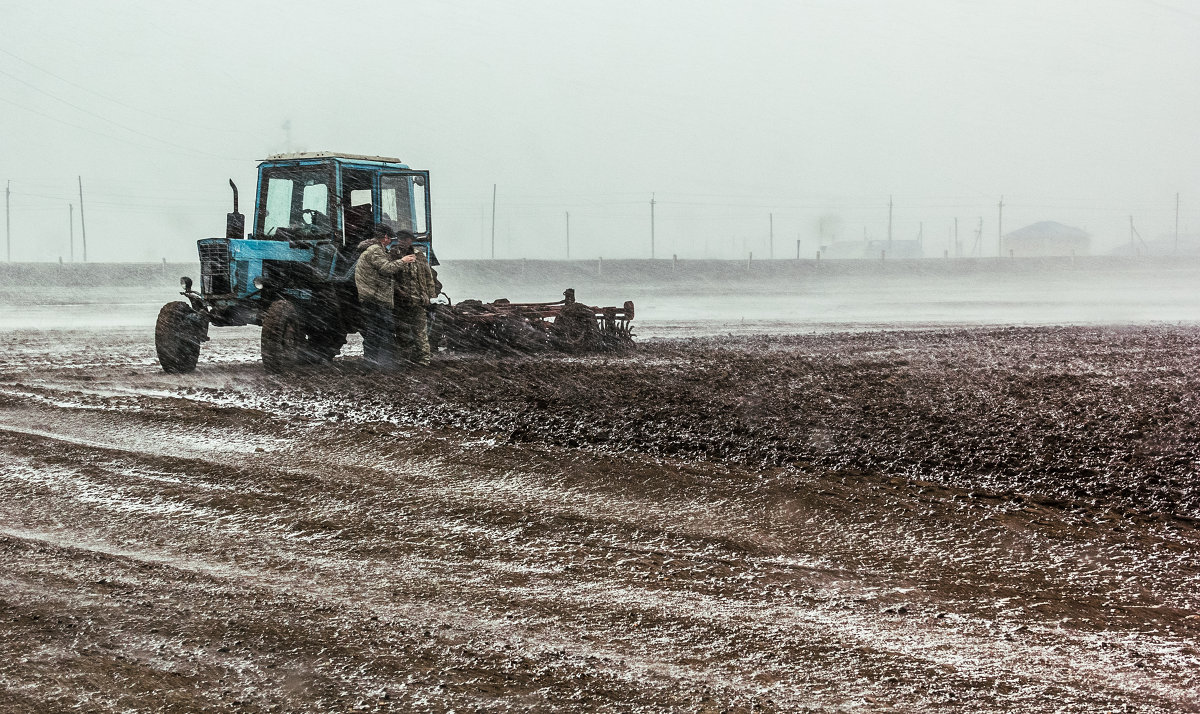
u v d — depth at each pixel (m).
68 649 4.17
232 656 4.09
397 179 14.20
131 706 3.65
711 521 6.05
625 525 5.98
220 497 6.61
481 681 3.84
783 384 11.30
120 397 10.58
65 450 7.93
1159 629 4.36
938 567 5.21
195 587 4.93
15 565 5.27
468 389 10.90
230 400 10.37
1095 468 7.07
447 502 6.47
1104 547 5.48
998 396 10.34
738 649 4.16
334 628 4.39
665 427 8.62
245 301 13.34
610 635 4.32
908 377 11.98
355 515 6.21
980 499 6.41
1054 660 4.04
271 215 13.96
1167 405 9.67
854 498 6.45
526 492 6.71
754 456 7.57
